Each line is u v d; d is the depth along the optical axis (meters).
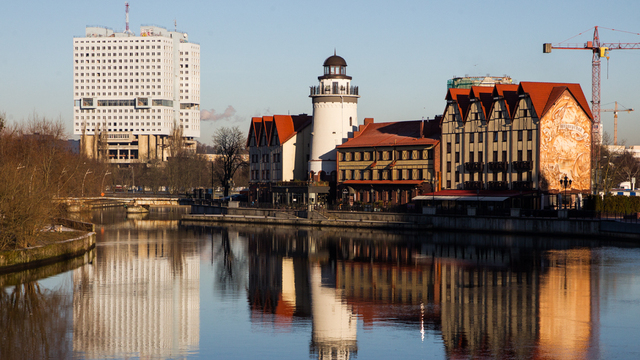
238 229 117.88
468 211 100.25
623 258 72.94
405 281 62.06
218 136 177.50
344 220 114.56
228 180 177.12
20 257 64.88
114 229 118.81
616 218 89.56
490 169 106.94
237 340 43.12
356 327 45.81
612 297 53.69
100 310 51.28
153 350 41.03
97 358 39.53
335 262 74.94
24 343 42.47
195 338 43.59
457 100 113.12
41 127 149.38
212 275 66.88
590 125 104.62
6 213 65.06
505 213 96.62
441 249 83.69
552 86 103.81
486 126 108.25
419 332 44.28
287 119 146.75
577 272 64.75
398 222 107.00
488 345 41.19
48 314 49.78
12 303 53.41
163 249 87.88
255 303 53.81
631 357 38.56
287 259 77.81
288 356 39.75
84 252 80.38
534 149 100.50
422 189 115.19
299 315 49.56
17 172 69.69
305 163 145.75
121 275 66.56
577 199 103.19
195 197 195.50
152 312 50.72
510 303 52.09
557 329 44.50
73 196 132.12
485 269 67.44
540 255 75.88
